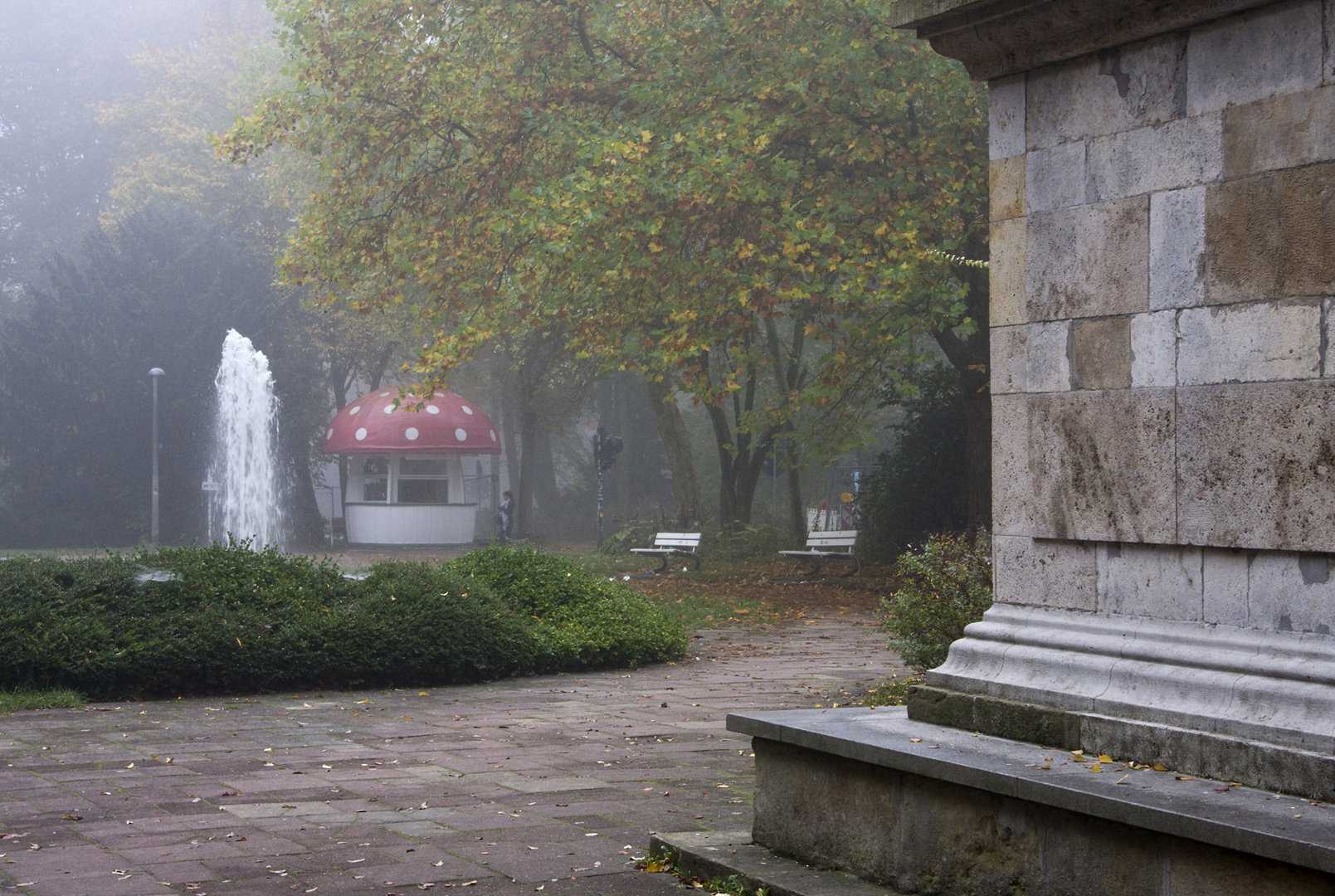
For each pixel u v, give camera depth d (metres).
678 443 32.00
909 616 9.77
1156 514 4.38
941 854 4.33
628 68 23.45
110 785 6.80
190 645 10.34
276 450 41.97
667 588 22.48
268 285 42.56
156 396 38.19
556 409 44.22
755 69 20.72
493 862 5.23
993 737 4.68
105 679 10.05
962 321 21.67
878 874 4.57
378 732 8.67
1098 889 3.80
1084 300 4.68
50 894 4.70
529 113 22.48
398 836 5.66
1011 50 4.95
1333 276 3.86
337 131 24.03
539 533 45.22
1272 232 4.04
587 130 21.22
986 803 4.17
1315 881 3.24
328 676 10.91
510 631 11.84
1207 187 4.25
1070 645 4.59
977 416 22.39
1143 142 4.48
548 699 10.37
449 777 7.07
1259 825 3.38
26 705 9.52
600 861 5.26
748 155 19.28
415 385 21.84
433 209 23.94
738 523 29.62
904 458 26.62
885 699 9.62
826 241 18.78
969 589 9.66
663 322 22.70
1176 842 3.58
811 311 22.08
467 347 21.73
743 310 20.67
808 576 24.27
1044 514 4.82
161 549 12.08
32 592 10.42
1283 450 3.98
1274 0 4.05
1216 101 4.23
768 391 40.91
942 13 5.01
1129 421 4.48
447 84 23.34
